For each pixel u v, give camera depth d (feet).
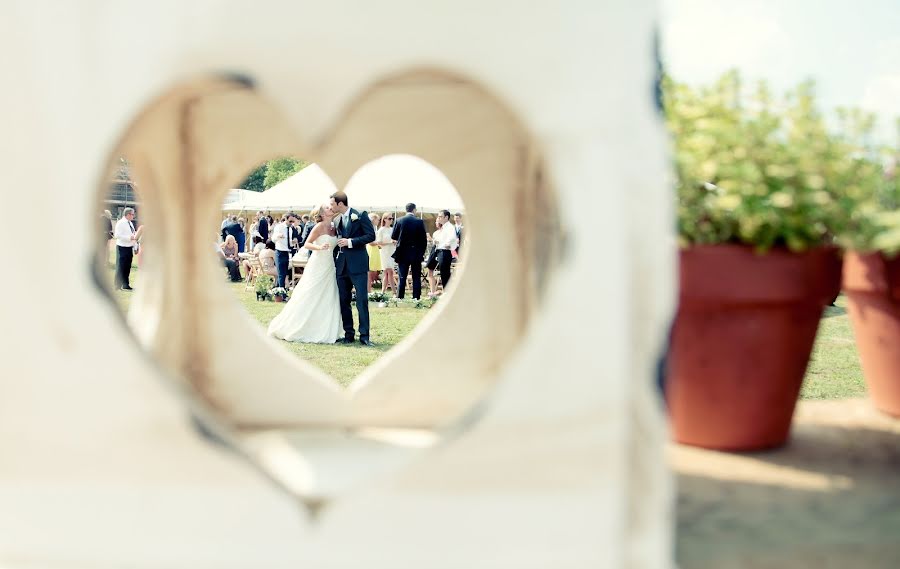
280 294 35.04
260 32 5.15
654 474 5.18
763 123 8.73
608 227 5.07
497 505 5.21
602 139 5.05
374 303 33.50
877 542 6.95
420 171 37.96
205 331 9.05
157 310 8.72
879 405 11.34
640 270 5.12
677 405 9.39
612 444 5.16
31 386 5.32
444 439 5.21
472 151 8.95
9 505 5.41
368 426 9.09
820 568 6.45
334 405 9.05
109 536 5.39
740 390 9.05
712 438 9.39
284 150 8.93
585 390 5.14
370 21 5.13
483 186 9.00
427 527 5.24
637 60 5.05
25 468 5.38
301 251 37.73
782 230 8.53
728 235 8.61
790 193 8.38
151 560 5.38
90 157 5.19
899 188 8.93
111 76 5.16
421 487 5.23
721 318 8.86
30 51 5.17
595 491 5.19
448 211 38.52
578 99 5.05
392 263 37.32
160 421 5.31
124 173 57.31
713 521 7.41
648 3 5.07
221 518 5.33
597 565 5.21
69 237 5.22
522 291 9.05
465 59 5.10
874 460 9.15
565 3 5.03
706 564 6.49
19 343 5.30
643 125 5.07
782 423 9.50
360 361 19.67
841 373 16.43
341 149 9.00
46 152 5.20
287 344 22.85
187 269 8.98
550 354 5.14
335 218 23.53
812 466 8.93
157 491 5.35
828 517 7.51
